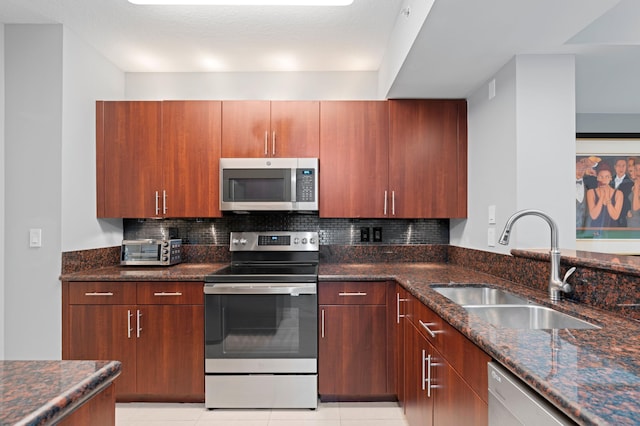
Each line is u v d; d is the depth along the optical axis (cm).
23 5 213
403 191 276
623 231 288
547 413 75
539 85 203
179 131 275
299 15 221
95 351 241
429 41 185
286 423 223
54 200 236
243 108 276
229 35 246
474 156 261
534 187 204
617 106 283
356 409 240
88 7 215
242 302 241
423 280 214
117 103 274
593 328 123
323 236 305
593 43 189
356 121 277
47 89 236
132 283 242
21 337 238
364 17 224
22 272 237
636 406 64
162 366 242
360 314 245
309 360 241
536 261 182
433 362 162
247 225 305
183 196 274
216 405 240
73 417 76
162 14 221
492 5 151
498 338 104
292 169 270
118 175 273
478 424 113
